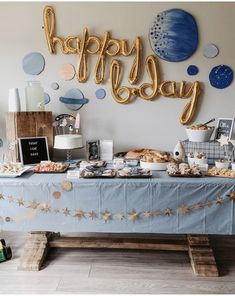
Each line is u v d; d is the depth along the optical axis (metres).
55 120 2.59
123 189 1.85
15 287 1.85
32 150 2.37
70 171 2.00
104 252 2.26
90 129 2.61
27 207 1.93
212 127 2.29
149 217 1.88
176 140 2.58
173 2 2.40
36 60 2.53
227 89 2.47
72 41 2.49
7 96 2.58
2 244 2.19
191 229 1.88
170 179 1.87
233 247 2.32
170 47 2.44
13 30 2.50
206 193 1.82
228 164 2.09
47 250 2.21
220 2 2.38
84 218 1.91
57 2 2.45
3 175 1.96
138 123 2.58
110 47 2.49
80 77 2.52
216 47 2.43
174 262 2.12
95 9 2.45
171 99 2.53
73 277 1.95
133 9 2.43
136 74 2.46
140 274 1.98
